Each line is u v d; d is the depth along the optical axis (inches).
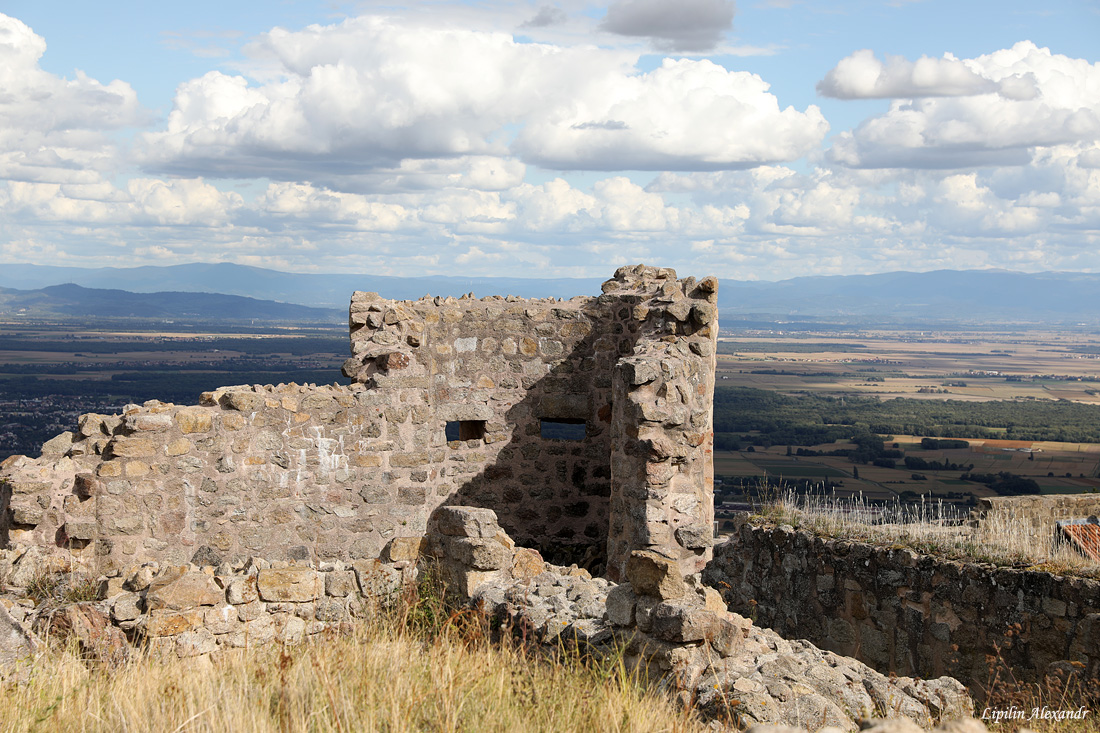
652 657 255.3
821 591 425.1
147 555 391.2
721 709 234.2
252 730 207.0
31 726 211.3
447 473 507.8
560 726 214.4
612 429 403.2
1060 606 329.7
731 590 482.0
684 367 390.3
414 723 209.5
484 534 324.8
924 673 375.2
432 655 256.7
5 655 259.1
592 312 530.0
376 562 326.0
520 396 525.0
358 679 235.0
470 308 516.7
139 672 251.9
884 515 455.8
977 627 357.1
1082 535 435.2
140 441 390.3
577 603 301.4
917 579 380.2
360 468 454.3
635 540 372.5
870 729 148.3
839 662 278.7
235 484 416.8
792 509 472.4
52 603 310.2
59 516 370.0
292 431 434.3
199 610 291.4
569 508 532.1
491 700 225.5
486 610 303.7
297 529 435.8
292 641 289.4
